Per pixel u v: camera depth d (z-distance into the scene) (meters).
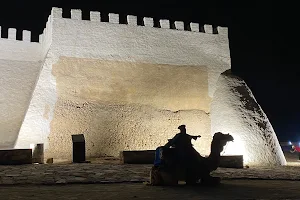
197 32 18.38
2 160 11.33
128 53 16.92
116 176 8.57
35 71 18.72
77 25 16.44
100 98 16.06
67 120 15.23
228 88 17.22
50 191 6.34
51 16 16.47
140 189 6.69
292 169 12.16
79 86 15.88
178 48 17.81
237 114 15.95
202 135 16.83
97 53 16.45
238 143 15.05
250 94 17.09
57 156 14.64
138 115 16.28
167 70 17.34
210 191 6.46
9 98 17.75
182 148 7.41
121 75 16.58
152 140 16.11
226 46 18.73
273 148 15.22
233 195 5.97
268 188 6.96
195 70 17.80
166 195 5.94
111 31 16.91
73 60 16.05
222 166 12.09
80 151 12.75
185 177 7.32
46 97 15.34
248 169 11.72
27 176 8.36
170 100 17.02
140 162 12.06
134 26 17.33
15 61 18.48
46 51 17.19
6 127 17.27
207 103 17.55
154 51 17.36
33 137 14.70
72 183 7.48
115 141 15.55
